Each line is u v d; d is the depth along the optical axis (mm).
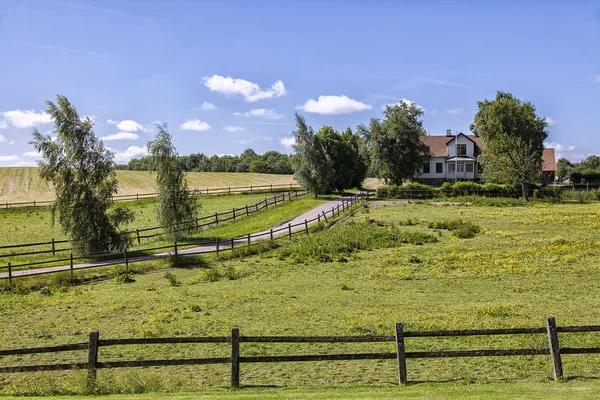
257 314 19969
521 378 11805
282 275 29453
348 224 45812
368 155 81250
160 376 12984
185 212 43875
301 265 32219
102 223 36844
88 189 36781
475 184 68750
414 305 21062
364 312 19938
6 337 17375
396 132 76312
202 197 76000
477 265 29812
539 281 25438
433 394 10234
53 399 10477
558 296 22141
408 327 16672
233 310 20844
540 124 89625
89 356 10984
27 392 11172
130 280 29156
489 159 70312
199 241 42594
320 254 34312
